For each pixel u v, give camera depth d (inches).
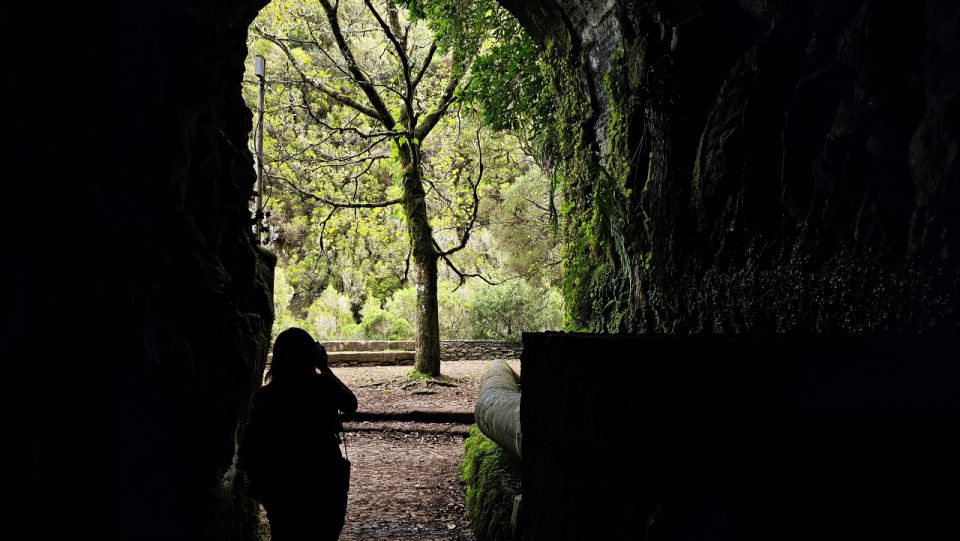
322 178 687.1
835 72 156.7
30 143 85.6
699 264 205.5
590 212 316.8
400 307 885.2
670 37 233.3
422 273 556.7
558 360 109.4
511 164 911.0
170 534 106.2
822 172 152.5
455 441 374.6
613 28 277.3
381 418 414.9
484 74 429.7
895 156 135.0
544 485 112.9
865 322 134.6
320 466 127.3
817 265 152.3
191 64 118.2
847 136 147.5
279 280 842.2
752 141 183.2
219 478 132.5
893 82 135.2
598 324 300.8
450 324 823.7
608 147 300.4
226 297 127.2
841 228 148.3
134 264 101.3
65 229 90.4
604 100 307.7
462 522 222.4
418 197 568.1
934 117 123.3
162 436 104.0
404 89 622.5
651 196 235.9
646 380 90.1
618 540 93.2
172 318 110.8
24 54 85.0
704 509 81.6
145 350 98.7
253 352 141.8
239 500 154.9
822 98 160.2
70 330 90.2
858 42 142.8
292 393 128.7
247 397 143.9
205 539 119.1
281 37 596.4
